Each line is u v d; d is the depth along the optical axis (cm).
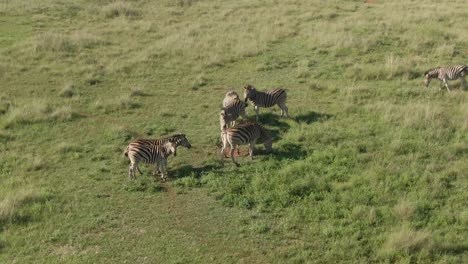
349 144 4509
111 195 3884
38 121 5119
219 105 5566
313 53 7062
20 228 3478
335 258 3164
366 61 6675
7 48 7212
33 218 3578
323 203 3697
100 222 3553
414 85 5931
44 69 6556
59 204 3734
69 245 3325
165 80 6294
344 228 3412
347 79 6153
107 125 5100
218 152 4541
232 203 3747
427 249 3172
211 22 8606
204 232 3444
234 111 4803
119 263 3156
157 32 8175
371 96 5634
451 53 6750
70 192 3919
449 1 9688
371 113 5153
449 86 5841
